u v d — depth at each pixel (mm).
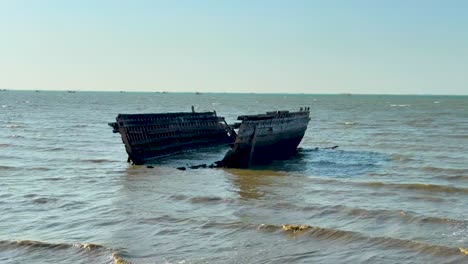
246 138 27672
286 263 12633
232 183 23656
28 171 27391
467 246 13680
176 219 16734
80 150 38000
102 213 17688
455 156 34250
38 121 71438
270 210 18047
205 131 39750
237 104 165875
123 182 23984
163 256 13133
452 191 21578
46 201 19641
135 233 15211
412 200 19828
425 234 14906
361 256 13016
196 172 27031
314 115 97188
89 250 13453
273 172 27141
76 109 115438
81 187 22734
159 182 23969
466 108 136000
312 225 15977
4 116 82500
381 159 32906
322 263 12562
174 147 34438
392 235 14797
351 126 65375
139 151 30000
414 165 29938
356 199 20000
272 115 30812
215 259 12922
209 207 18594
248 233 15109
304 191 21672
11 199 20031
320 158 33500
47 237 14781
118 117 28844
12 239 14492
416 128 61469
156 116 32750
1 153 35250
